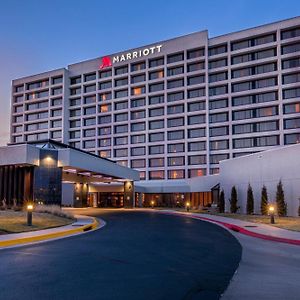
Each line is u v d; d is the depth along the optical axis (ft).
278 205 112.27
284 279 28.68
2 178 122.21
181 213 143.95
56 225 69.41
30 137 366.02
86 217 100.78
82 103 342.64
